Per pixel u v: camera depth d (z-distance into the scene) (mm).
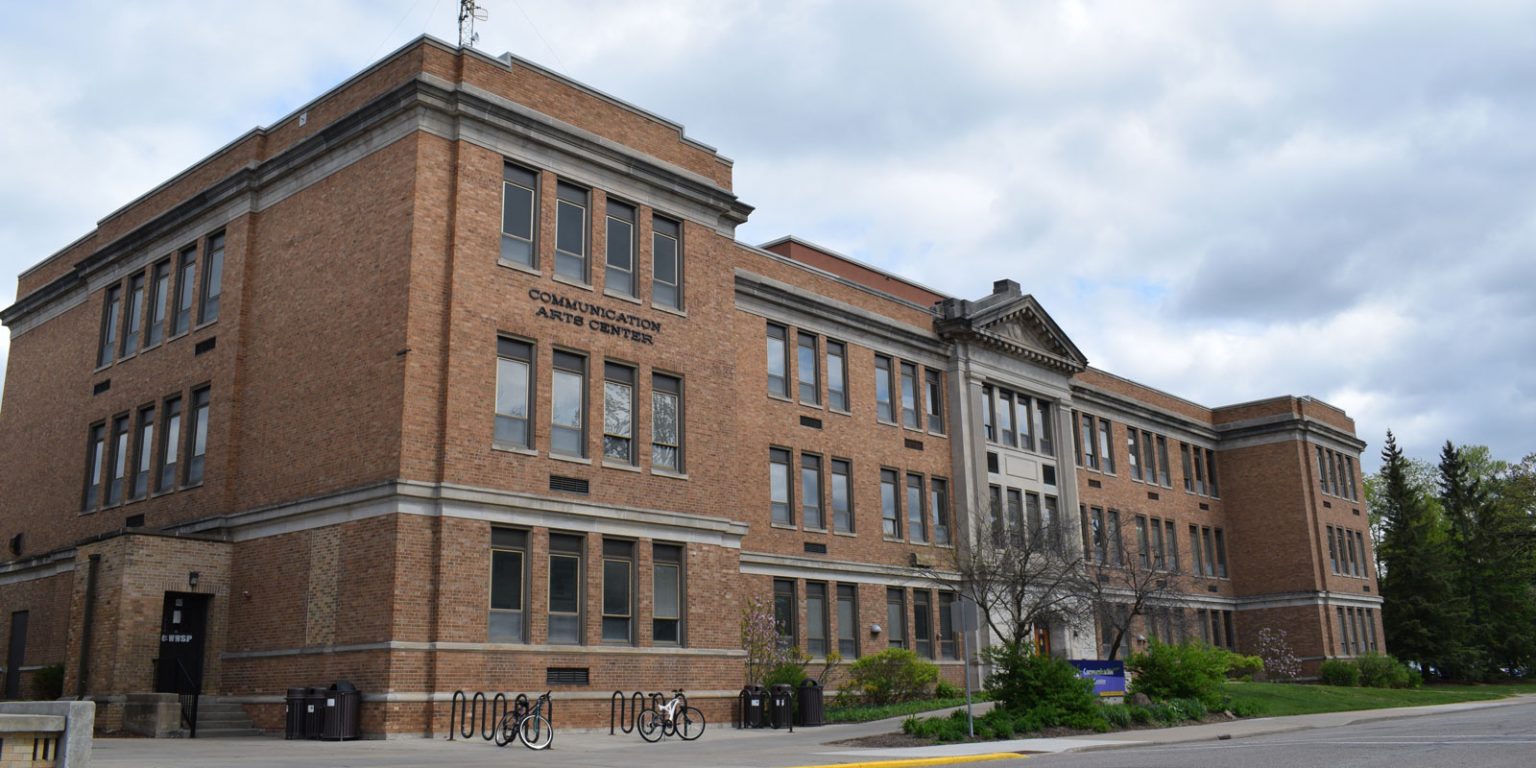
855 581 39469
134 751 19766
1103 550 44250
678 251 31641
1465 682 70312
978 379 45438
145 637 26766
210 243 32156
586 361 28703
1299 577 61406
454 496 25250
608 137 30047
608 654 27547
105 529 33125
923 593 42250
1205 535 61750
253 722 26625
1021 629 37031
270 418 28750
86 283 36906
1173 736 25188
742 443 36719
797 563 37406
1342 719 32406
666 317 30672
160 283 33812
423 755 19828
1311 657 60281
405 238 26156
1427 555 70688
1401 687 58281
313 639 25719
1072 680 27453
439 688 24266
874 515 40781
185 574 27656
